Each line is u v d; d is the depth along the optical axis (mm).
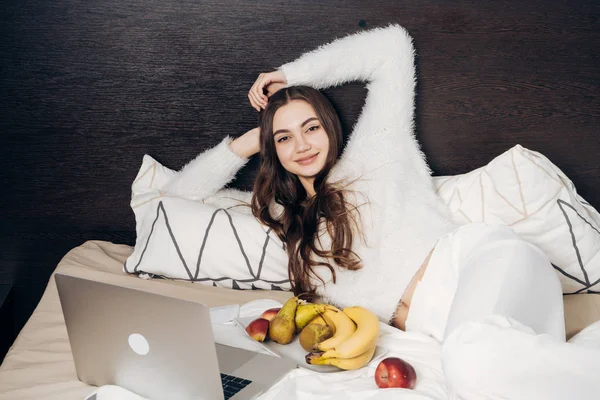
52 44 2094
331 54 1912
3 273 2312
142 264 1958
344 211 1761
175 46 2082
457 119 2113
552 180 1833
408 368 1272
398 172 1786
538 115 2107
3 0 2057
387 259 1703
